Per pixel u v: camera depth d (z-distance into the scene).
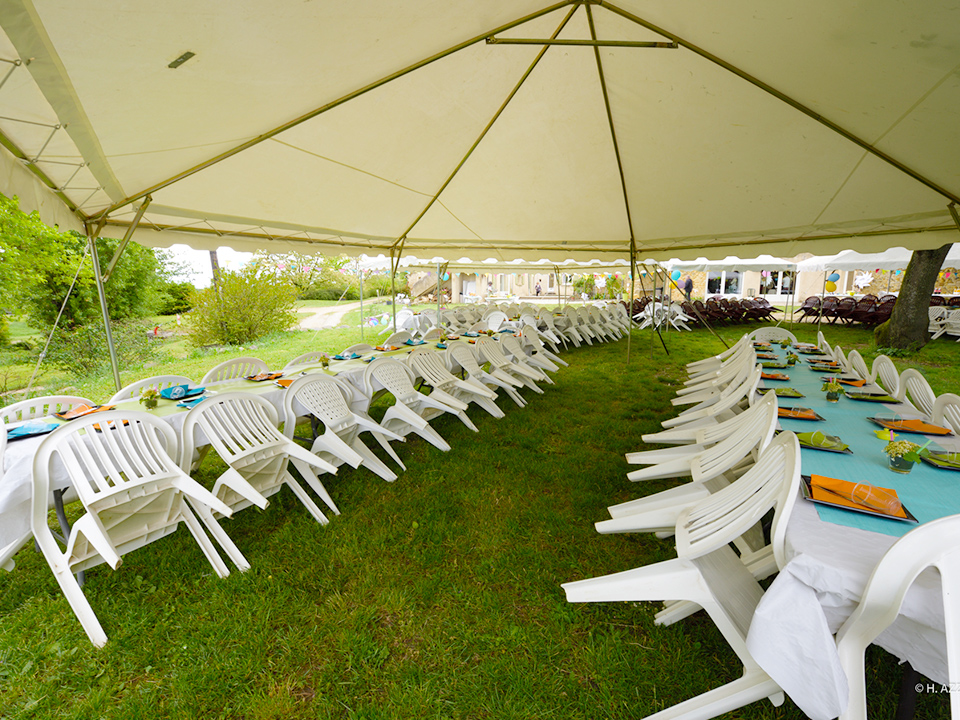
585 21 3.30
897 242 5.16
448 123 4.14
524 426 4.68
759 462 1.76
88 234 3.93
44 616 2.12
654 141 4.54
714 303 14.96
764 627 1.24
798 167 4.34
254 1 1.88
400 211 5.92
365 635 1.97
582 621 2.06
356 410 3.75
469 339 6.29
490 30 3.03
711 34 2.96
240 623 2.05
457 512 2.99
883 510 1.48
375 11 2.29
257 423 2.76
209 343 11.06
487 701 1.69
